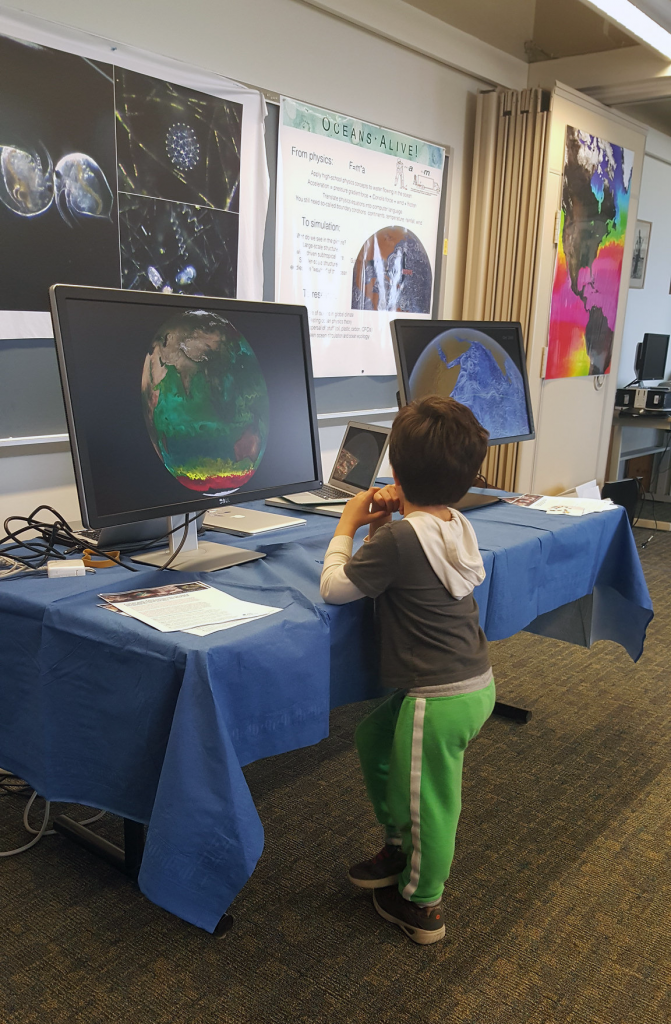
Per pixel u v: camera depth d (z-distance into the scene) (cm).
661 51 368
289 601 134
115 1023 125
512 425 238
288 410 172
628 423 541
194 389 150
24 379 227
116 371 136
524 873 169
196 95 260
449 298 405
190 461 149
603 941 149
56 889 158
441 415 134
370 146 335
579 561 203
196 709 108
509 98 381
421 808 136
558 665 295
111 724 120
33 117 216
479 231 398
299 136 303
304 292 319
